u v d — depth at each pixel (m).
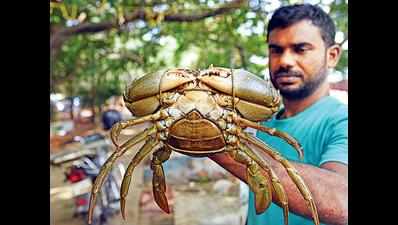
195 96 0.53
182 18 1.68
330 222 0.71
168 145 0.56
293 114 0.81
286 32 0.83
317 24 0.83
